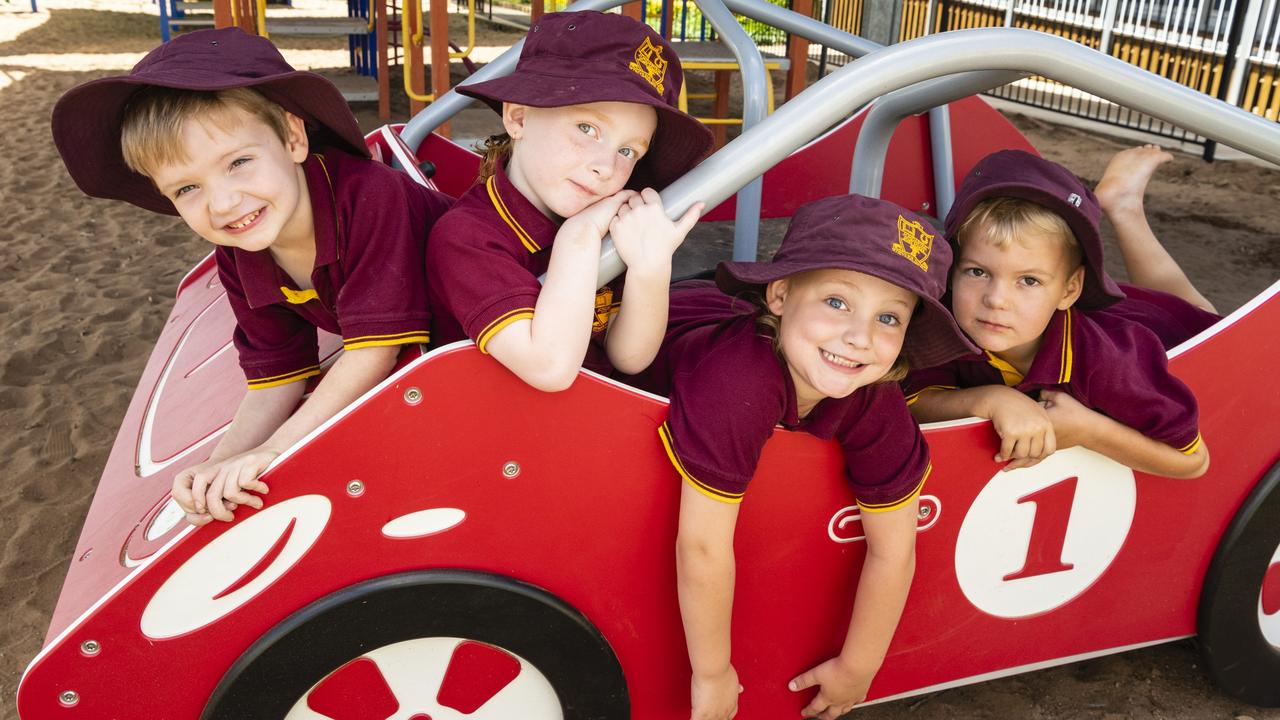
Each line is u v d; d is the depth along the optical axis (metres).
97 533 1.30
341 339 1.49
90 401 2.65
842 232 1.09
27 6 11.73
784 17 2.00
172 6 9.06
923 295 1.05
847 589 1.30
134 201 1.21
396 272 1.14
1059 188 1.28
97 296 3.38
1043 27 7.93
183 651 1.06
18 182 4.73
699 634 1.18
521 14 12.29
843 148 2.66
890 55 1.16
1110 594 1.47
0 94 6.76
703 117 6.56
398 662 1.15
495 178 1.17
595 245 1.10
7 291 3.43
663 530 1.18
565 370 1.04
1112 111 6.98
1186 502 1.45
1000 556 1.37
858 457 1.19
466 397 1.06
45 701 1.04
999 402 1.29
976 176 1.36
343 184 1.15
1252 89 6.46
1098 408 1.34
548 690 1.23
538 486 1.12
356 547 1.08
